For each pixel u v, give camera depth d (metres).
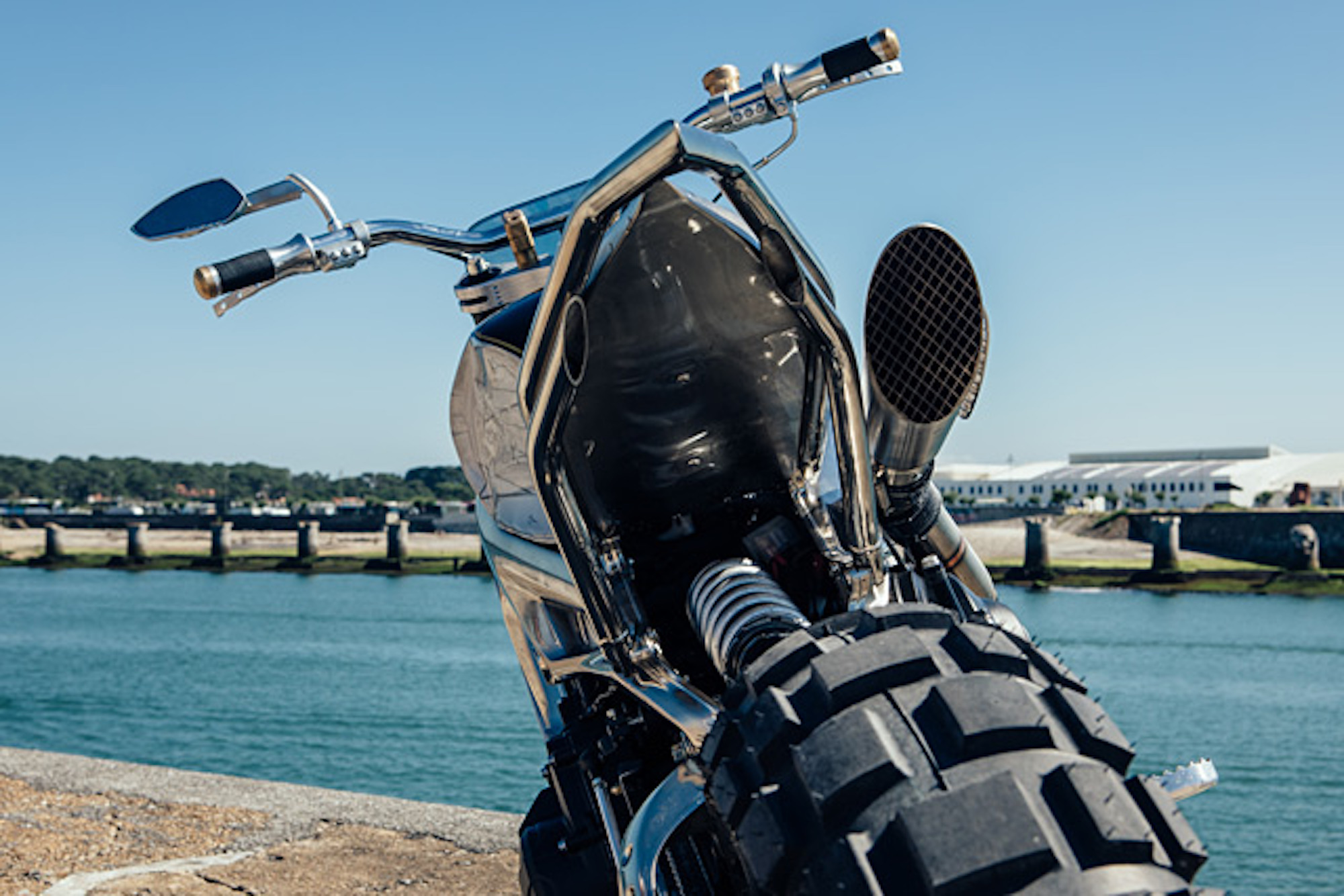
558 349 1.72
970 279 1.96
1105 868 1.21
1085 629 61.03
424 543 129.75
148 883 4.46
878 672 1.44
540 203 2.65
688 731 1.88
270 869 4.63
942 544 2.54
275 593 94.06
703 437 2.02
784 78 2.50
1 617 73.44
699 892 1.79
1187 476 154.25
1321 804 25.08
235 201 2.50
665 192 1.66
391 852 4.89
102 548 138.75
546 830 2.42
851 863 1.26
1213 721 35.50
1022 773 1.31
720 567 2.02
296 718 39.22
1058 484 163.00
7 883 4.46
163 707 41.88
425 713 40.03
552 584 2.31
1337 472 154.50
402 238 2.54
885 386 2.01
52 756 6.63
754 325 1.89
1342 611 72.12
